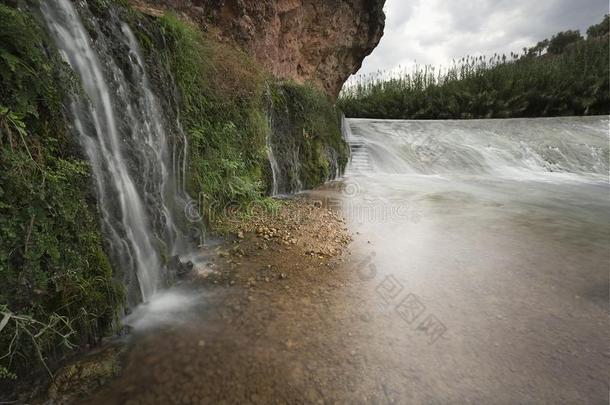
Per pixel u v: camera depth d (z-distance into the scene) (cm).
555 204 623
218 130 462
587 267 331
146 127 308
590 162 1049
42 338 171
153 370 183
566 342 210
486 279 306
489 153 1113
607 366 188
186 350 201
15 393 160
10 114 165
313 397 167
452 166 1052
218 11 704
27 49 178
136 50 312
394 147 1152
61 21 230
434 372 185
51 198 183
